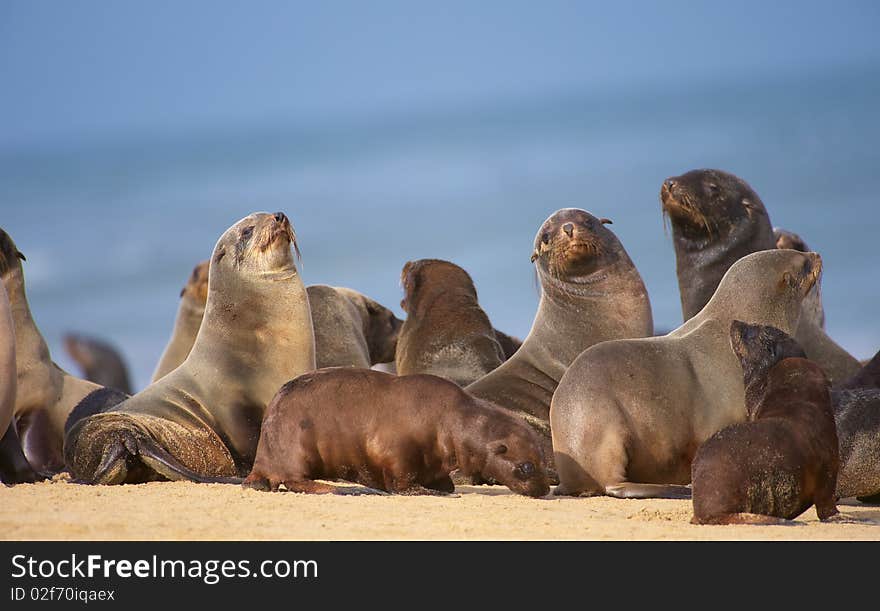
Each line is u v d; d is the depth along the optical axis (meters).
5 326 32.09
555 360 39.44
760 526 24.31
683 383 31.78
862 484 30.38
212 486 30.09
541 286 40.78
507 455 28.34
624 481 30.94
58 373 40.75
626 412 31.28
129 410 34.47
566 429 31.66
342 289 49.59
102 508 25.33
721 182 43.22
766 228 43.38
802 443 24.98
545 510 26.34
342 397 29.14
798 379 26.22
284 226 36.69
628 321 39.75
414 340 44.12
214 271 37.06
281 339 36.66
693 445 31.58
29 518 23.91
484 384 39.47
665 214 44.41
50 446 39.72
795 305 33.38
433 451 28.84
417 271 45.41
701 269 43.41
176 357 49.72
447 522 24.38
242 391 35.94
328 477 29.31
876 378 32.75
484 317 44.50
